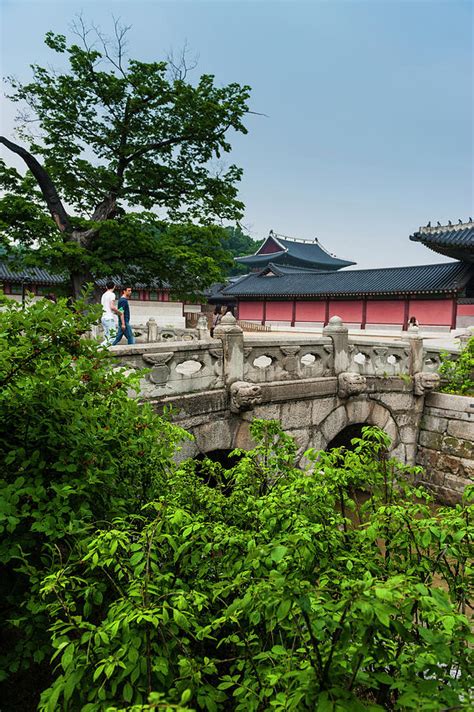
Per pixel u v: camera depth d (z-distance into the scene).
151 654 2.82
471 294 39.69
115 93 22.11
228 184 24.81
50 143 23.17
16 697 4.14
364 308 44.97
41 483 3.75
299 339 10.59
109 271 20.36
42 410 4.05
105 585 3.43
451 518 3.46
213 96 23.11
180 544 3.35
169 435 5.14
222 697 2.68
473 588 3.51
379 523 3.49
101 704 2.65
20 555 3.68
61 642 2.71
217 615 3.52
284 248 72.81
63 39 21.47
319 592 2.73
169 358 7.97
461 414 13.54
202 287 23.20
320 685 2.26
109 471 4.10
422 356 14.24
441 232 35.34
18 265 21.86
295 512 3.28
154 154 24.14
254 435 5.59
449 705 2.20
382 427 13.13
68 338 3.73
